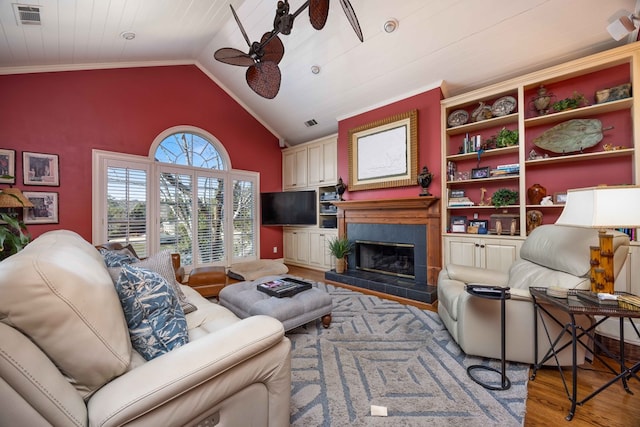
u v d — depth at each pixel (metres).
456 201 3.29
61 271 0.74
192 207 4.42
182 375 0.79
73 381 0.77
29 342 0.68
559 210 2.86
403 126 3.61
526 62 2.84
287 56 3.67
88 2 2.25
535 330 1.68
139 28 2.91
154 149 3.99
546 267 1.89
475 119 3.21
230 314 1.73
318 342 2.14
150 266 1.77
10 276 0.67
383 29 2.92
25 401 0.63
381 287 3.46
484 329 1.77
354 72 3.57
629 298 1.37
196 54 4.16
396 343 2.12
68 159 3.28
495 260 2.94
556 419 1.33
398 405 1.43
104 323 0.79
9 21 2.22
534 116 2.94
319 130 5.16
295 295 2.34
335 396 1.50
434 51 2.98
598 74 2.65
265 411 1.04
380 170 3.87
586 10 2.30
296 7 2.95
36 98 3.08
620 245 1.55
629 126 2.53
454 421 1.31
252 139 5.25
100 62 3.47
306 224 5.03
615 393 1.50
